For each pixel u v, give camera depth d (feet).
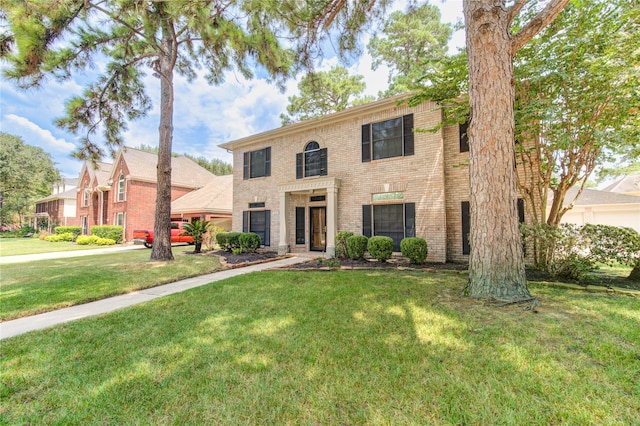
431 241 30.09
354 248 31.76
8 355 10.41
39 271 28.14
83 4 21.68
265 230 44.45
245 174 47.62
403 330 11.53
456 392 7.48
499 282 14.55
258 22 21.18
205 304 16.19
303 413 6.89
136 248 59.72
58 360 9.96
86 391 8.08
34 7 19.21
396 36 53.52
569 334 10.67
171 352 10.26
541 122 22.43
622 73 18.01
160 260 34.30
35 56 21.15
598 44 20.01
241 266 31.30
